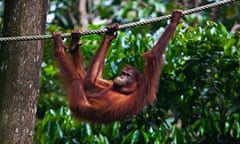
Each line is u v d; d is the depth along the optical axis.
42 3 13.78
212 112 17.22
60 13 26.73
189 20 24.30
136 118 17.34
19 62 13.41
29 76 13.45
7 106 13.31
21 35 13.50
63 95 20.78
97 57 13.80
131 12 25.08
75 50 13.31
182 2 27.16
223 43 17.12
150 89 13.12
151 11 25.02
